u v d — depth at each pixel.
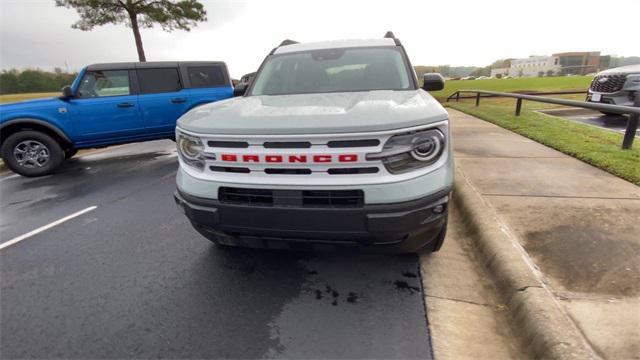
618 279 2.14
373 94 2.66
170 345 1.96
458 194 3.70
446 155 2.00
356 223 1.90
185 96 6.99
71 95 6.00
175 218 3.85
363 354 1.84
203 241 3.23
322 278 2.54
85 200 4.61
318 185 1.88
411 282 2.45
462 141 6.42
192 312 2.23
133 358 1.88
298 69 3.45
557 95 16.08
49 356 1.91
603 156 4.73
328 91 3.06
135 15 16.50
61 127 5.95
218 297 2.38
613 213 3.01
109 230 3.57
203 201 2.10
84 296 2.45
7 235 3.54
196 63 7.20
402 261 2.70
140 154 7.76
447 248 2.86
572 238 2.63
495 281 2.36
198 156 2.14
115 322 2.17
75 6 15.26
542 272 2.24
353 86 3.11
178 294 2.43
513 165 4.66
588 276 2.18
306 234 1.98
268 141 1.91
